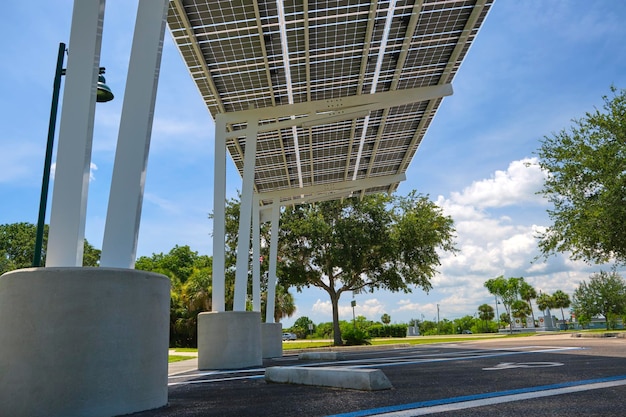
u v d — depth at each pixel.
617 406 5.04
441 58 18.52
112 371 5.91
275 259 28.75
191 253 86.75
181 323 52.56
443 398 6.13
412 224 38.50
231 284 40.91
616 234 21.36
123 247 6.97
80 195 6.46
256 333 16.78
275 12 15.05
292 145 25.00
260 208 29.80
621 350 14.88
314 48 16.84
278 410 5.82
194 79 17.95
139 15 7.73
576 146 23.70
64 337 5.73
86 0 6.71
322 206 40.53
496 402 5.62
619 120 22.17
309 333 94.62
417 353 19.73
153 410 6.27
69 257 6.34
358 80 19.19
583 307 54.31
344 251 37.38
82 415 5.63
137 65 7.56
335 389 7.88
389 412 5.30
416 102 21.47
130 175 7.19
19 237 54.09
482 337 51.47
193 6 14.48
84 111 6.58
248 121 19.67
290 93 19.39
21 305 5.78
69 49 6.68
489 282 85.62
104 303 6.00
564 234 23.73
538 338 34.44
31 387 5.59
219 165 18.66
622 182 20.80
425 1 15.17
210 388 9.24
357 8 15.16
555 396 5.91
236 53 16.73
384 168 30.81
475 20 16.19
